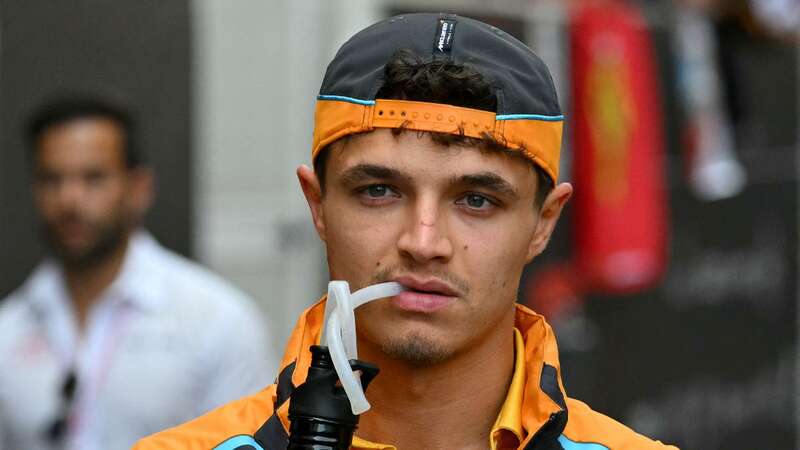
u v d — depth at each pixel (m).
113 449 10.75
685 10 17.62
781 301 19.84
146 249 11.26
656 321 17.69
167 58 13.82
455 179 5.45
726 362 19.00
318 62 15.04
